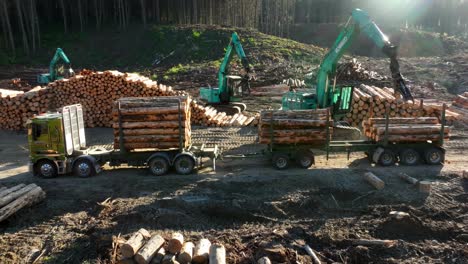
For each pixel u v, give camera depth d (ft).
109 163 46.19
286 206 37.22
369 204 38.24
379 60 149.28
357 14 50.31
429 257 30.40
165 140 45.21
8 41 170.40
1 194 38.11
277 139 46.06
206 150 46.68
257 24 213.46
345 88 58.85
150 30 179.11
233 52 76.89
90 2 197.98
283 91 105.29
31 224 35.83
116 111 44.78
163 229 34.24
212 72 129.39
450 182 42.11
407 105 64.75
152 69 148.87
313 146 46.60
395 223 34.09
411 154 46.91
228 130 67.41
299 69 127.75
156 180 43.73
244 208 36.73
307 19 246.68
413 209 36.47
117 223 34.96
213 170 46.55
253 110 86.53
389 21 247.29
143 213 36.01
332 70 56.08
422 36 198.80
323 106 58.03
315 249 31.68
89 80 70.33
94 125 72.33
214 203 37.19
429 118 48.16
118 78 70.18
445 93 95.35
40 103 69.72
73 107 46.88
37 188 39.45
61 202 39.40
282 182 42.11
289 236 32.73
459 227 34.09
